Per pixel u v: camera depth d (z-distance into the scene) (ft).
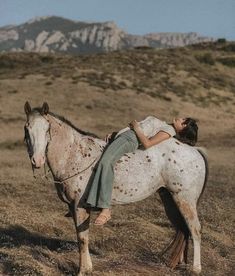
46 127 22.47
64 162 23.45
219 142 112.06
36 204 42.32
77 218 23.59
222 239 33.22
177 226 25.99
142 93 169.89
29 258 25.85
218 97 188.14
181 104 168.86
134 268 25.55
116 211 40.52
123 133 24.39
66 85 165.78
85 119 137.59
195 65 225.76
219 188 53.67
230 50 267.59
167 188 25.32
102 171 23.21
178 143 25.75
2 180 54.19
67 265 25.64
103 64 200.85
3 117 129.49
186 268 25.53
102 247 30.37
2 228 33.45
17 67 218.79
